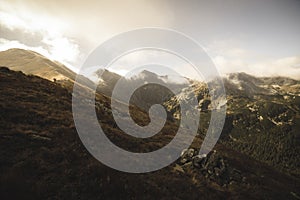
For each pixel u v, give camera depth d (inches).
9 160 537.3
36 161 558.9
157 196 585.6
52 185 491.8
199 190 713.6
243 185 908.0
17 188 438.9
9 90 1011.3
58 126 804.6
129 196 544.1
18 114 794.8
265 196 856.3
